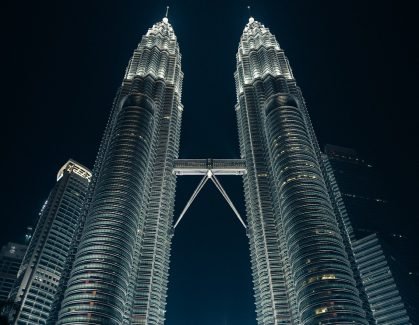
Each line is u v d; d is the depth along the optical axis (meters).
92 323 164.12
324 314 165.88
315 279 175.88
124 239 193.88
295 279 185.88
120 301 176.75
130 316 192.00
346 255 187.88
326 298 169.50
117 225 196.50
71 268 197.50
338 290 171.38
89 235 193.38
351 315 164.38
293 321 193.00
